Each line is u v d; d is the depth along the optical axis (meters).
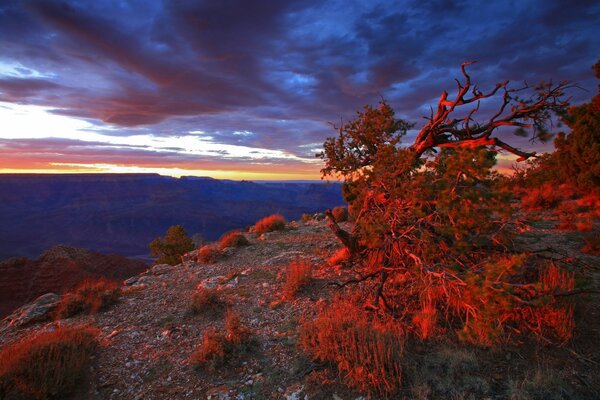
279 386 4.88
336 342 5.27
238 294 8.95
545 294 5.09
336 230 9.71
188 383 5.20
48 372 5.09
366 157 9.73
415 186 6.56
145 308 8.88
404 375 4.70
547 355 4.85
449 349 5.04
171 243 21.45
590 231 10.22
